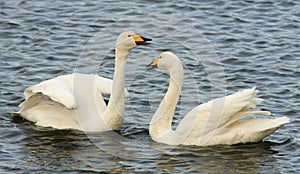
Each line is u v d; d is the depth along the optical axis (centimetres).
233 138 1641
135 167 1542
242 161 1575
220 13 2425
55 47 2198
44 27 2330
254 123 1644
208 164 1560
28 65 2080
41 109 1772
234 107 1620
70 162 1566
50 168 1535
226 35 2275
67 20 2375
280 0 2519
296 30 2316
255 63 2098
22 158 1580
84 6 2472
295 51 2173
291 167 1542
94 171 1521
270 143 1650
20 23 2348
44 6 2470
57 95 1678
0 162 1558
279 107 1831
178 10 2428
